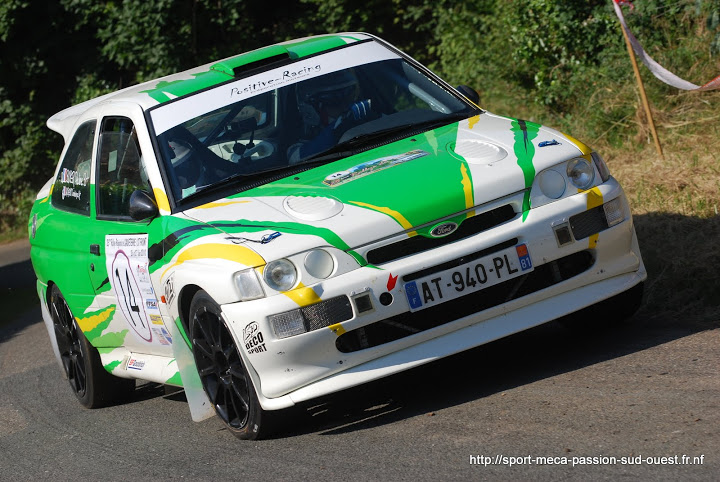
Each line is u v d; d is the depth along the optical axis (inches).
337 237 318.3
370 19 1232.8
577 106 808.9
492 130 374.3
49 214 486.6
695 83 714.8
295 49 435.5
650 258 450.0
